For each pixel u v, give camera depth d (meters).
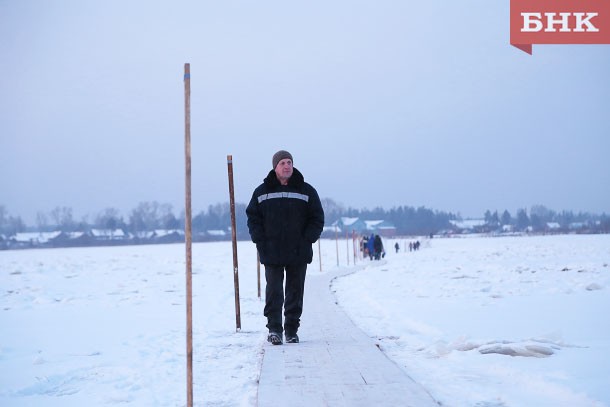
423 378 5.36
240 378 5.64
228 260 39.09
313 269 28.92
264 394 4.57
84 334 9.01
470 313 10.38
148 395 5.09
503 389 4.89
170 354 7.15
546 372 5.28
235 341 7.99
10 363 6.69
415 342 7.43
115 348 7.66
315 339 7.45
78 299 15.07
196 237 174.25
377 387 4.73
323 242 98.12
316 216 7.22
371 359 5.96
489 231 192.62
